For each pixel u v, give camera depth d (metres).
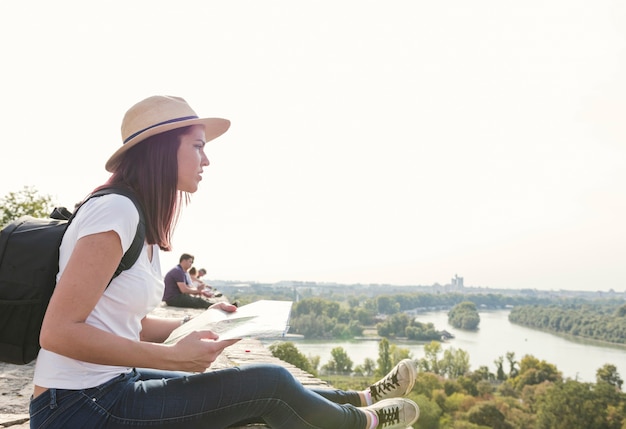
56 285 1.67
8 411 3.18
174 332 2.33
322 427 2.11
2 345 1.71
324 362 164.88
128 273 1.77
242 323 1.96
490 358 197.75
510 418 87.06
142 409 1.77
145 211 1.87
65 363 1.72
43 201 20.36
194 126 2.02
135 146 1.93
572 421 81.56
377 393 3.09
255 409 1.97
